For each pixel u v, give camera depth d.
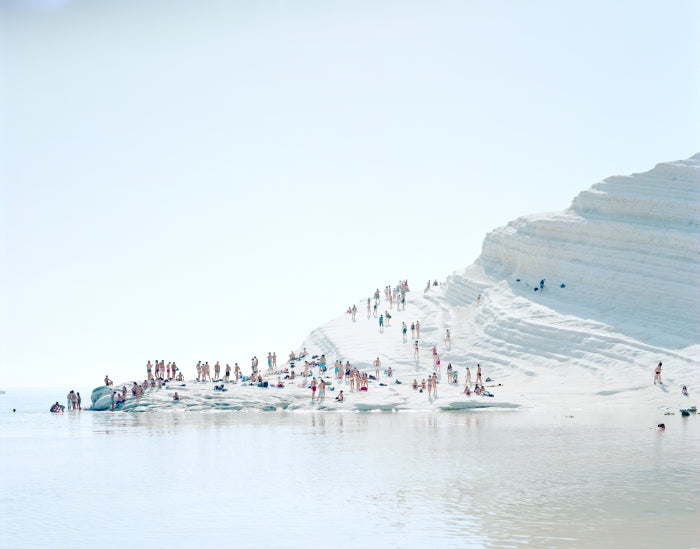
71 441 45.34
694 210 77.38
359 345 88.25
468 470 30.94
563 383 68.88
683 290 73.12
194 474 31.47
